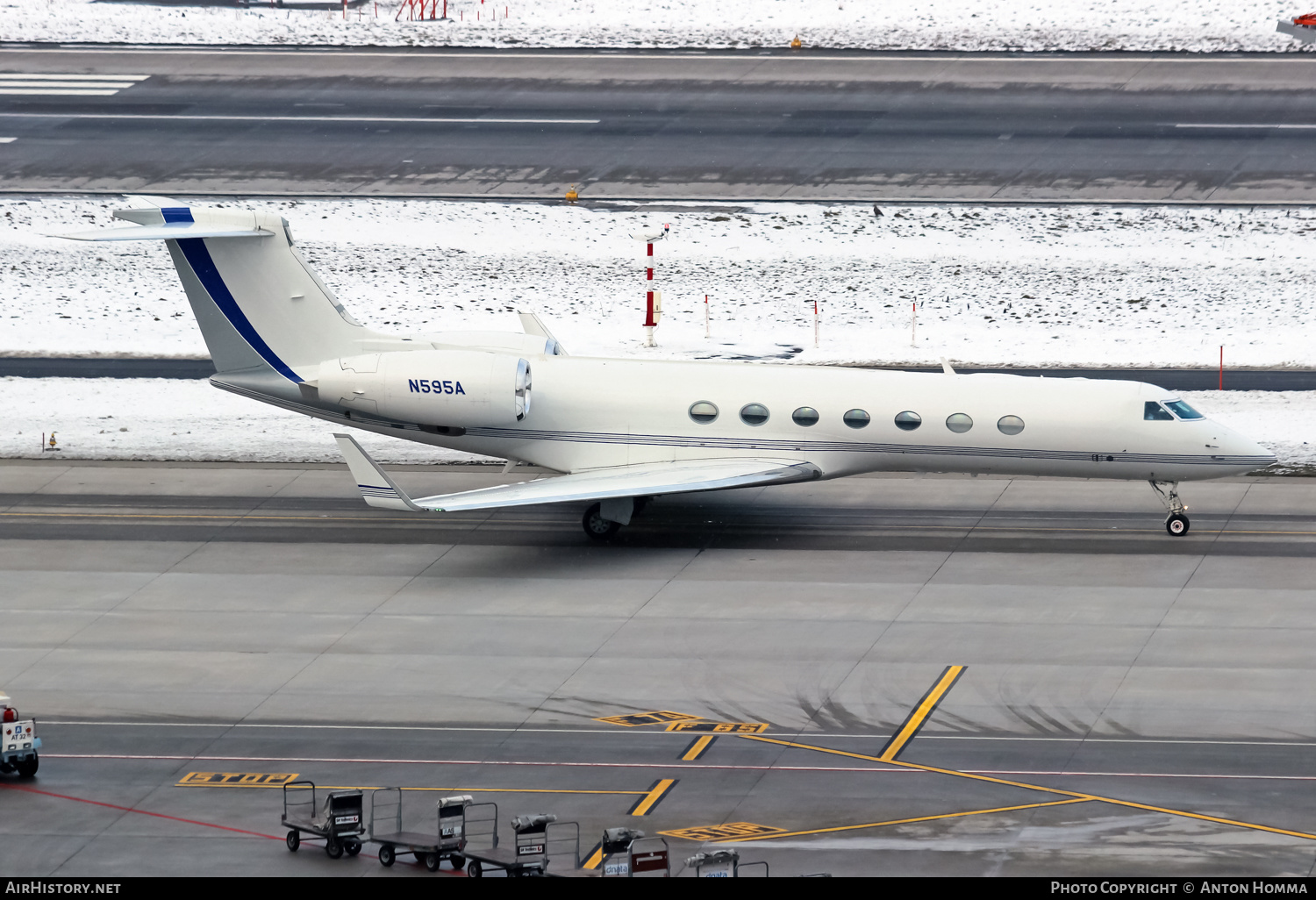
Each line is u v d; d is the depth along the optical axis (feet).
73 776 380.78
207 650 456.86
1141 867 332.19
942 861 335.47
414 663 447.01
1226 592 495.00
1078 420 533.14
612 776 379.55
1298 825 352.28
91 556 531.50
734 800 366.43
